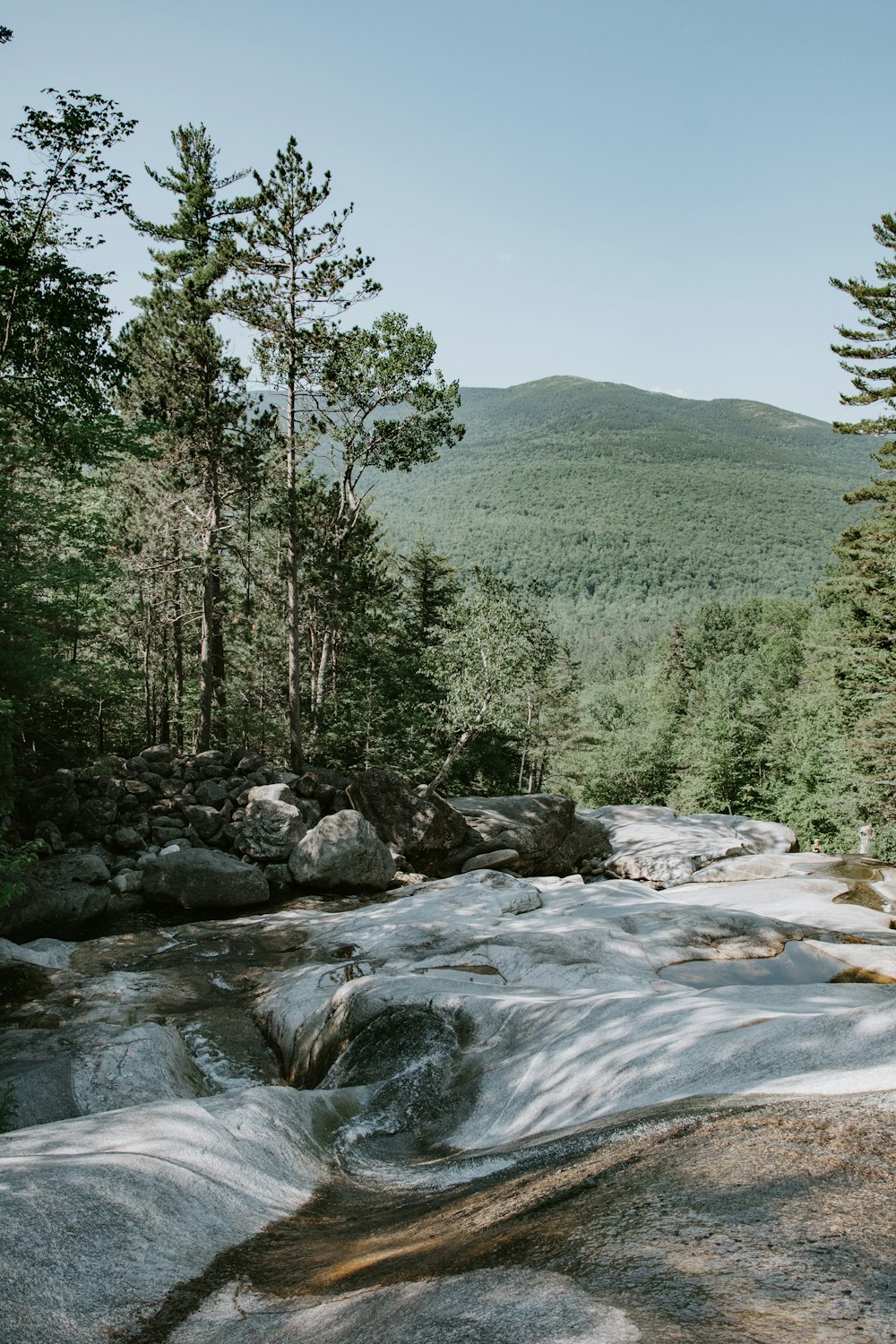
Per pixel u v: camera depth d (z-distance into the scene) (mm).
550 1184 3039
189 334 25188
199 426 25125
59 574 14391
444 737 30656
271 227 23688
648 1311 1787
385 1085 6199
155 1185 3320
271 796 20250
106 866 16906
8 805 13836
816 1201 2355
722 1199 2455
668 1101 4078
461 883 16844
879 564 33750
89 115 12297
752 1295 1810
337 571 29078
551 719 48812
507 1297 2016
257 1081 8531
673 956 10320
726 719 48406
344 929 13320
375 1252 2863
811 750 42781
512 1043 6375
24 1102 6984
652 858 23969
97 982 10828
